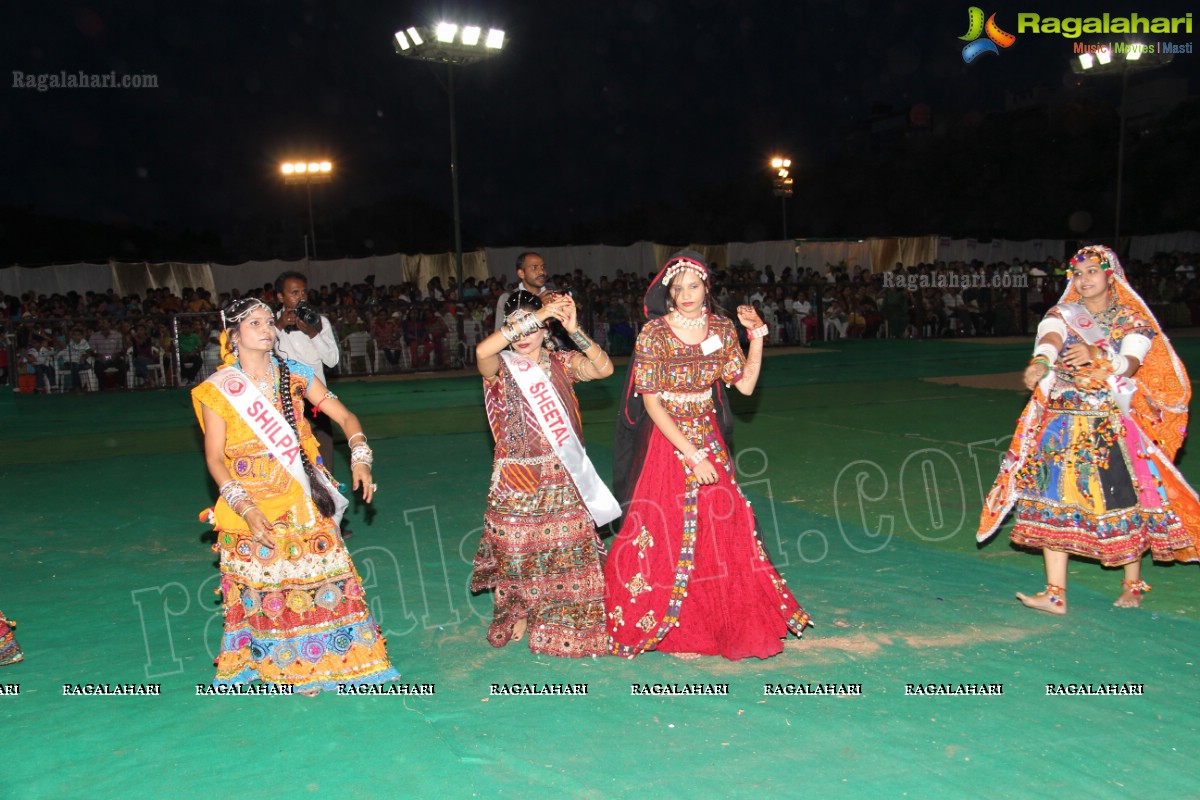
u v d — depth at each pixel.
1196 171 33.19
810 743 3.29
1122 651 4.06
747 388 4.37
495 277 22.16
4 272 18.81
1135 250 27.31
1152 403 4.54
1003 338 20.62
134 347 15.38
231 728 3.45
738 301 19.80
